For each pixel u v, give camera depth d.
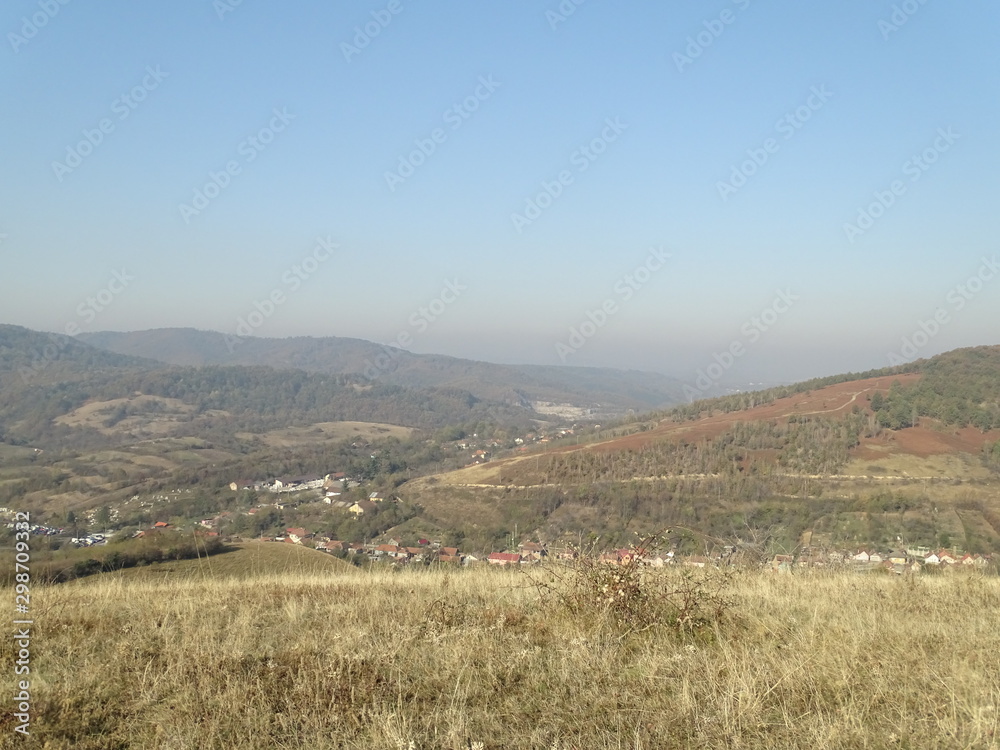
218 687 4.50
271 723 4.01
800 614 6.66
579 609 6.29
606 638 5.58
